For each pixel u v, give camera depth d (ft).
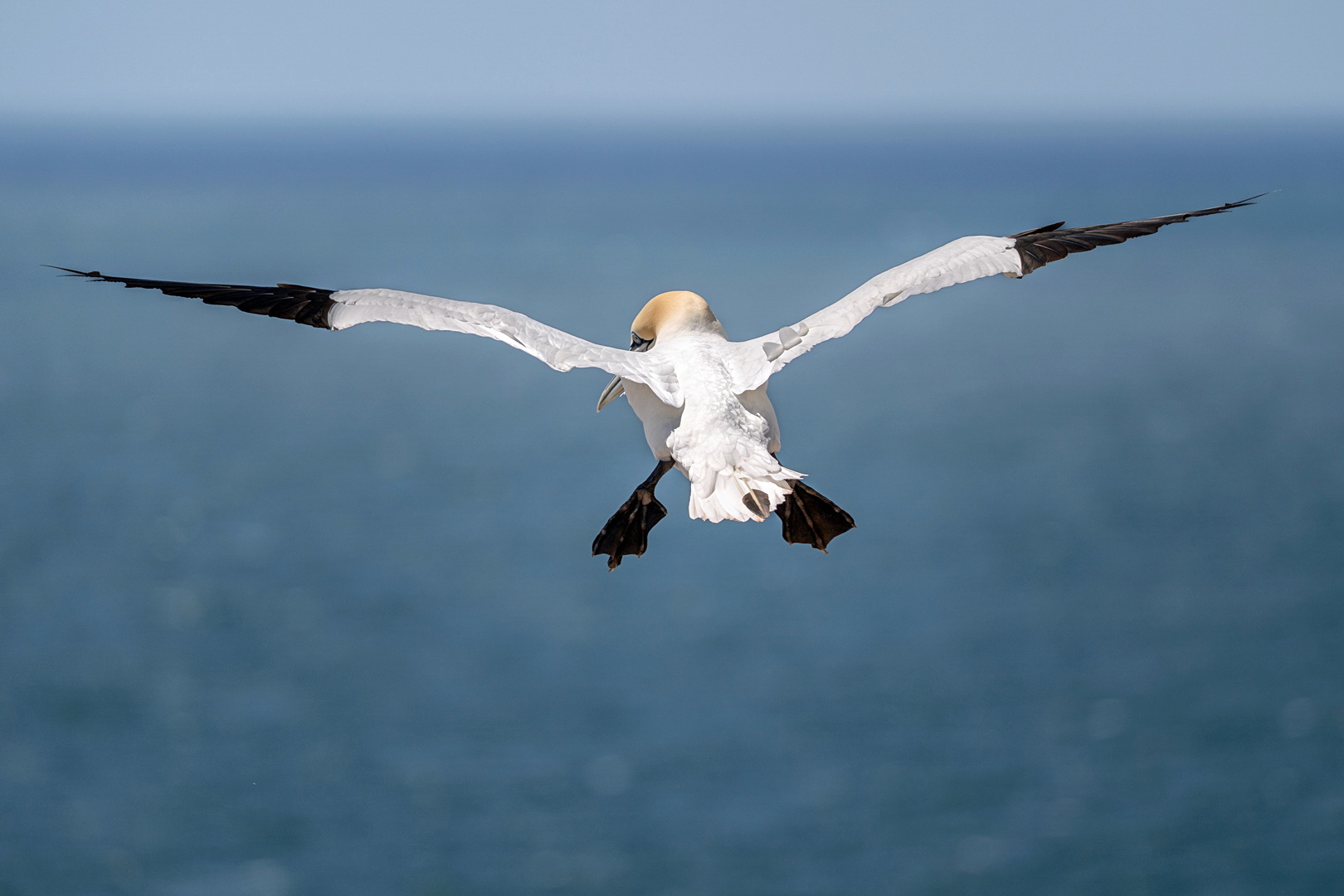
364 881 111.14
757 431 23.85
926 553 208.74
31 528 235.40
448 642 170.40
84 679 159.22
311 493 259.80
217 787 130.52
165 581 201.98
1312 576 191.52
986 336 479.41
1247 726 138.31
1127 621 172.65
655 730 140.56
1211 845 115.44
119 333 496.64
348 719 143.23
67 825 121.19
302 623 180.55
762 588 191.21
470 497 253.03
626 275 563.89
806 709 144.77
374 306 23.35
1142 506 236.63
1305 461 271.69
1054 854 112.98
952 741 135.74
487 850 116.16
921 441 294.25
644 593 190.08
